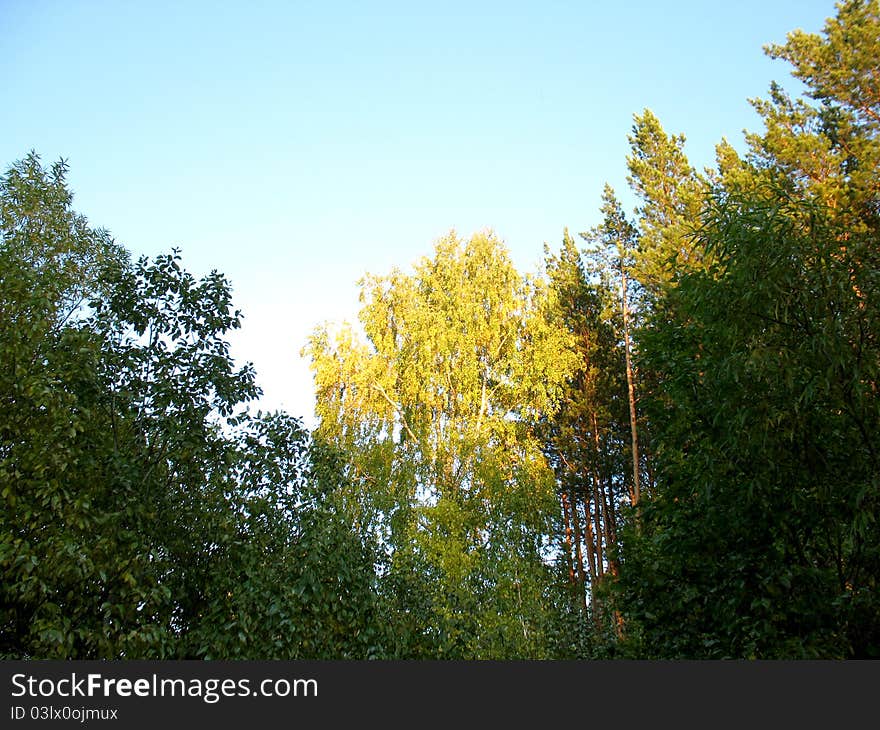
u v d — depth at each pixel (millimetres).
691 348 9602
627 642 10891
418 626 11844
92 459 8727
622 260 29000
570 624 18734
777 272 7922
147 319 10102
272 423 10531
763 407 7797
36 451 8070
